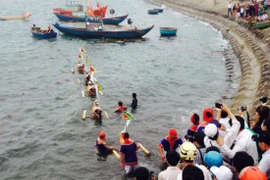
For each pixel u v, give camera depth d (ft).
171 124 66.95
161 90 88.79
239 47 126.21
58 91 86.94
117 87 90.12
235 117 32.04
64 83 93.25
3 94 85.76
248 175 22.17
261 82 78.38
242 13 168.86
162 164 51.39
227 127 34.27
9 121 69.72
